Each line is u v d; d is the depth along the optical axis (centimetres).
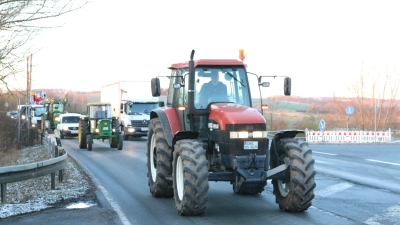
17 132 3222
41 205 1029
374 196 1141
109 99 4053
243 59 1066
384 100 4853
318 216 922
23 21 1071
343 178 1447
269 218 911
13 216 934
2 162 2227
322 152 2489
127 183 1384
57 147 1764
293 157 924
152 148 1202
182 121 1077
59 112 4716
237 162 919
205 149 991
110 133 2680
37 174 1153
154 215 945
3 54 1131
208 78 1045
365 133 3803
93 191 1234
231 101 1041
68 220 895
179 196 953
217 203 1065
